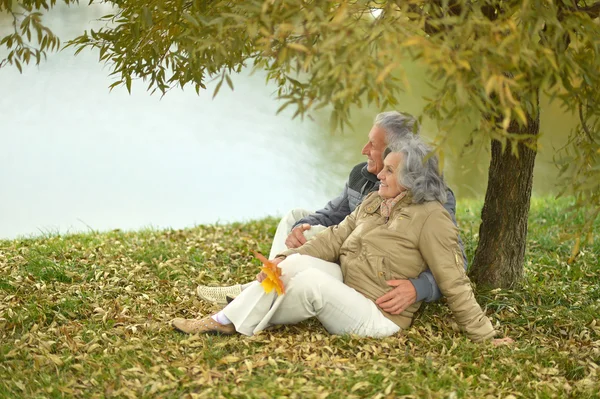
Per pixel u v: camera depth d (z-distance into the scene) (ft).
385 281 19.53
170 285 25.04
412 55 13.70
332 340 19.02
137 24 19.27
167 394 16.11
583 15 15.07
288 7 14.84
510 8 15.24
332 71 13.44
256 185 60.90
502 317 22.02
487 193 24.47
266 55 15.93
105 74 87.81
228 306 19.70
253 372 17.31
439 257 19.26
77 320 21.20
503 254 24.16
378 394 15.90
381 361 17.63
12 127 70.69
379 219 20.25
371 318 19.19
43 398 15.78
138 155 67.05
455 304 19.31
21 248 28.86
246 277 26.53
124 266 26.63
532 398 16.71
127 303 22.74
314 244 20.97
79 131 71.97
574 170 16.66
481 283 24.45
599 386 17.11
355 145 76.02
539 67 14.64
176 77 21.09
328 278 19.06
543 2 14.65
